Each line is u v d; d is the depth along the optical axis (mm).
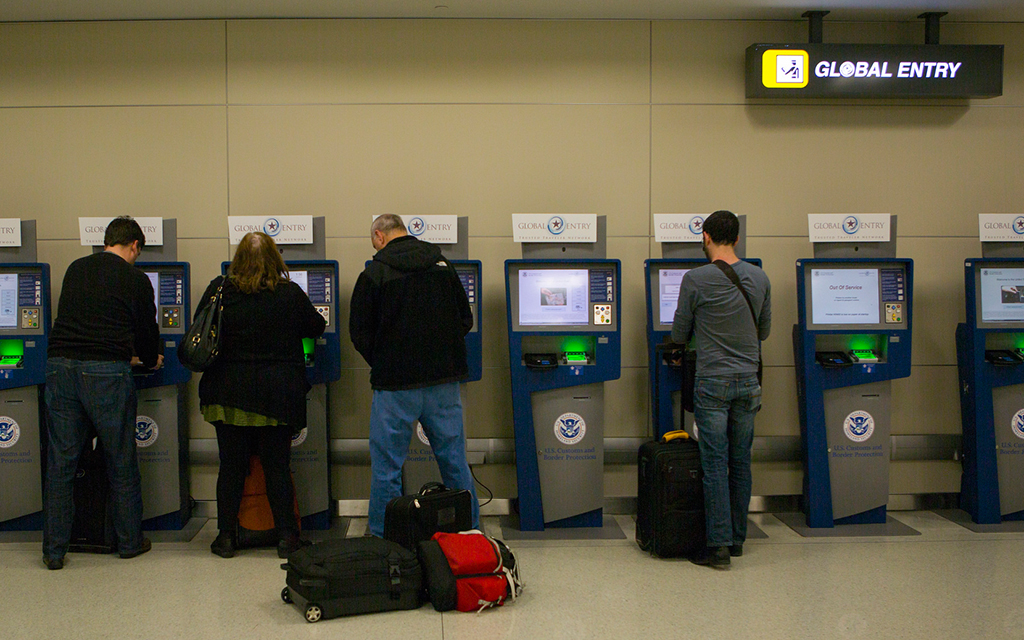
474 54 4246
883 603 2941
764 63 4152
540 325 3732
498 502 4262
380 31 4227
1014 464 4051
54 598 3002
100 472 3549
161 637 2635
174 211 4234
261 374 3328
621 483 4320
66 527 3365
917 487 4363
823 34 4352
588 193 4289
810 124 4332
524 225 3734
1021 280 3994
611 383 4309
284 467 3441
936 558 3488
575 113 4277
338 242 4246
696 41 4293
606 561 3445
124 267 3426
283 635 2654
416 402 3213
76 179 4227
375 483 3271
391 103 4242
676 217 3766
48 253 4246
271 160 4227
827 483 3955
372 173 4242
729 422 3416
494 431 4258
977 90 4242
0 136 4227
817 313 3883
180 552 3588
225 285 3330
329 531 3928
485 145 4262
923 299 4363
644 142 4293
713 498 3322
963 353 4168
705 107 4301
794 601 2963
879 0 4020
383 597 2854
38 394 3867
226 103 4227
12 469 3852
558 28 4258
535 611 2867
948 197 4367
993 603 2939
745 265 3354
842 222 3854
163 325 3807
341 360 4223
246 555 3543
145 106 4227
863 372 3904
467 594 2867
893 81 4199
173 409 3885
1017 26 4363
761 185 4328
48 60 4207
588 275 3754
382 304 3189
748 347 3318
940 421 4359
